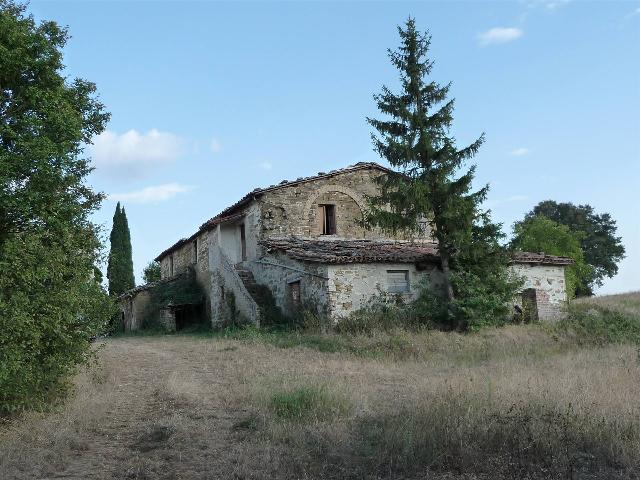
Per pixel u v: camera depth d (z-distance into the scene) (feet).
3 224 25.75
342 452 21.70
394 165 62.44
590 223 188.75
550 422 22.47
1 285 24.43
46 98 26.48
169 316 89.51
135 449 23.98
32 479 20.44
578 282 116.37
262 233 77.56
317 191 80.64
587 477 18.95
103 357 50.75
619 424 22.50
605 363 41.19
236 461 21.33
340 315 62.80
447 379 35.06
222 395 32.89
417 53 62.34
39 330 26.58
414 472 19.89
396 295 65.87
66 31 29.43
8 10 28.37
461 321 62.08
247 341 60.03
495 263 63.41
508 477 19.03
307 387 30.22
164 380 39.24
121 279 113.29
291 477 19.76
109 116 31.60
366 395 31.19
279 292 73.15
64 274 29.09
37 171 25.17
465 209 60.49
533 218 121.80
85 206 29.96
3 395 26.08
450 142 61.52
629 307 81.87
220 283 83.51
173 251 110.93
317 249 68.90
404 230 65.62
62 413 28.50
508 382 32.01
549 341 59.21
